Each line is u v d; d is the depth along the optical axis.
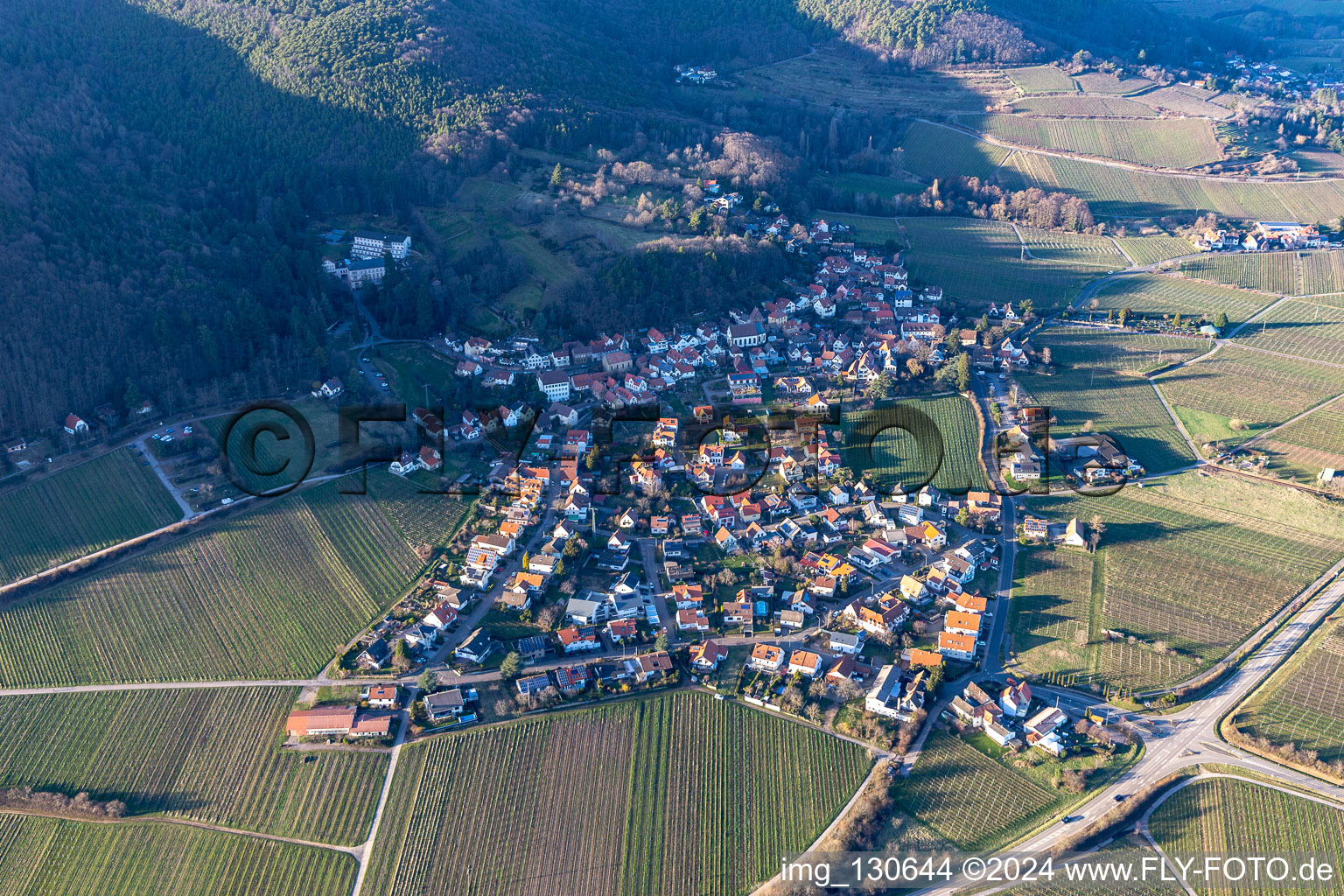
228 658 192.88
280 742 173.75
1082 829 156.88
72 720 178.75
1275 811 159.25
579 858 155.25
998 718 176.62
